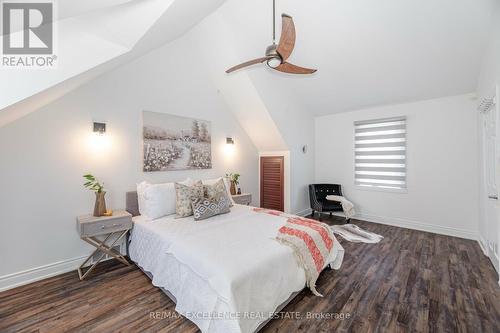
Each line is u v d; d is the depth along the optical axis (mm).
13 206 2197
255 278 1581
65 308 1886
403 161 4184
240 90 3875
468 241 3445
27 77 1636
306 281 2027
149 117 3156
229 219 2693
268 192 4965
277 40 3105
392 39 2920
